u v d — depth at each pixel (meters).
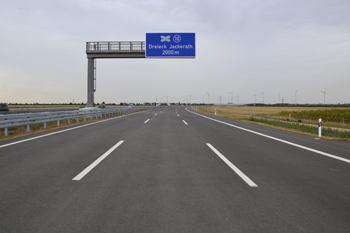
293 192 4.07
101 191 4.05
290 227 2.92
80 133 11.40
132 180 4.63
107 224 2.96
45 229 2.84
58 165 5.67
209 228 2.88
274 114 42.97
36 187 4.21
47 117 13.44
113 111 26.78
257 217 3.17
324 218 3.15
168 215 3.21
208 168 5.53
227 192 4.05
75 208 3.40
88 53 22.75
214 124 17.05
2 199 3.69
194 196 3.86
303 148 8.20
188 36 21.44
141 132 11.94
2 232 2.75
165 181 4.59
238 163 6.03
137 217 3.14
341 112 32.91
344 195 3.95
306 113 34.12
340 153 7.40
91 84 23.08
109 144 8.52
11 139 9.50
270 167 5.67
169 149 7.72
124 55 22.58
